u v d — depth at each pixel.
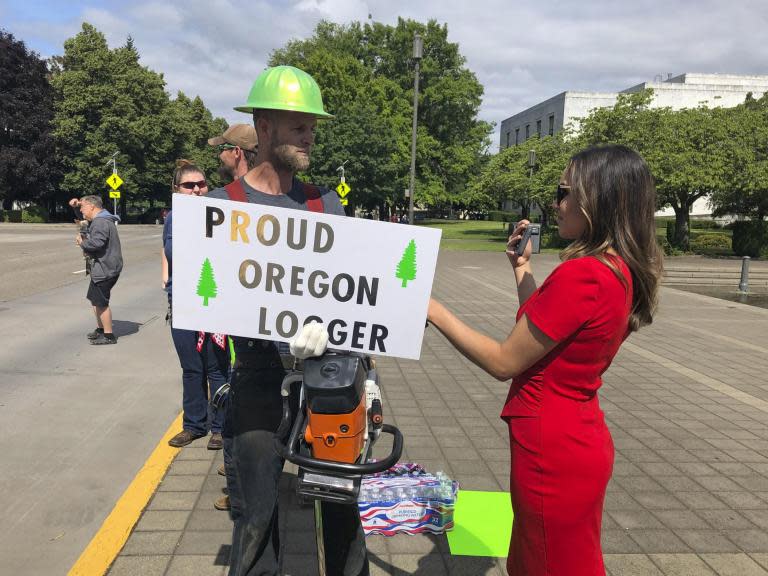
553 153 31.62
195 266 1.96
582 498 1.69
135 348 6.68
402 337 1.91
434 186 49.31
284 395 1.87
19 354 6.32
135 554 2.77
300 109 2.06
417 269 1.88
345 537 2.18
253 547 2.12
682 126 24.33
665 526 3.21
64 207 53.38
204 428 4.11
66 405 4.80
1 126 43.81
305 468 1.70
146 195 54.47
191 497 3.32
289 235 1.92
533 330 1.66
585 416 1.72
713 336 8.74
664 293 14.32
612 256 1.69
